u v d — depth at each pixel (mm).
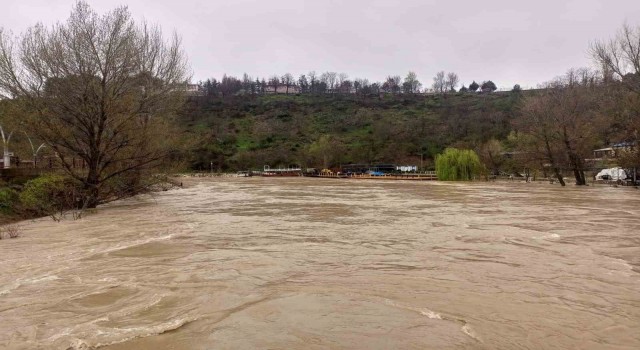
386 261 9641
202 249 11133
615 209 20297
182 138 27922
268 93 147250
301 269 8914
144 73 24938
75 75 22109
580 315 6195
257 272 8664
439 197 28594
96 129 23250
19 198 19609
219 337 5375
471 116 97500
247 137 104938
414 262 9547
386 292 7309
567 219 16688
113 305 6703
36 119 20688
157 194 31469
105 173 24484
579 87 49000
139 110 24266
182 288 7574
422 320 5965
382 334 5461
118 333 5535
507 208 21016
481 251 10711
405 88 147875
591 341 5301
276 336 5395
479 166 57344
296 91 154125
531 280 8062
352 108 123000
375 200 26344
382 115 113875
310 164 89938
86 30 22297
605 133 44000
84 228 15359
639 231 13727
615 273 8539
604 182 47031
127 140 23500
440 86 148125
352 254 10398
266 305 6598
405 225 15273
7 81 21016
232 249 11086
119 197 24797
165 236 13266
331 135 100688
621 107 36812
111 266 9352
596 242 11875
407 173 75312
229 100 129250
